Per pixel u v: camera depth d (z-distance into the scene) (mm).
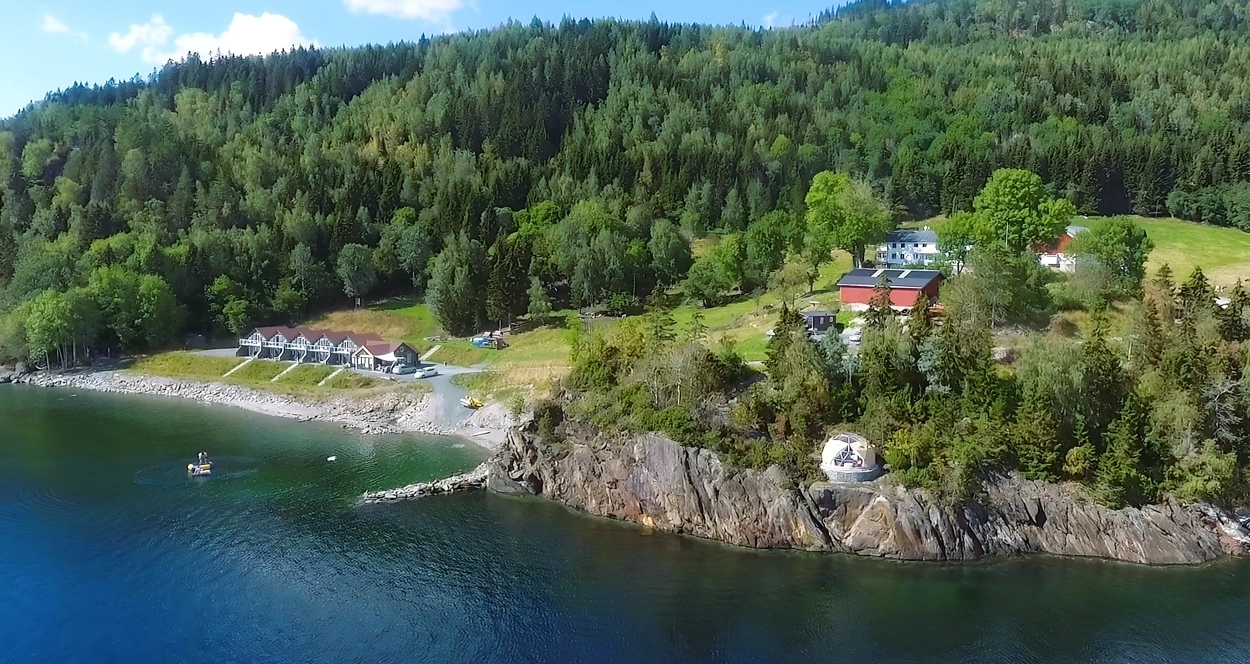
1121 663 59375
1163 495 76188
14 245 184875
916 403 81125
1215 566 73062
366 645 61906
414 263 188750
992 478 77188
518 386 128250
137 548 76812
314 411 128375
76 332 158625
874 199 152500
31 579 70812
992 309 101750
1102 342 81938
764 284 154875
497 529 82438
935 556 74312
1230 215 174625
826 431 81812
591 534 81438
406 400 129750
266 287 181000
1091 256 114875
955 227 131750
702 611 66812
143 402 136875
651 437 83875
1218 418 78500
